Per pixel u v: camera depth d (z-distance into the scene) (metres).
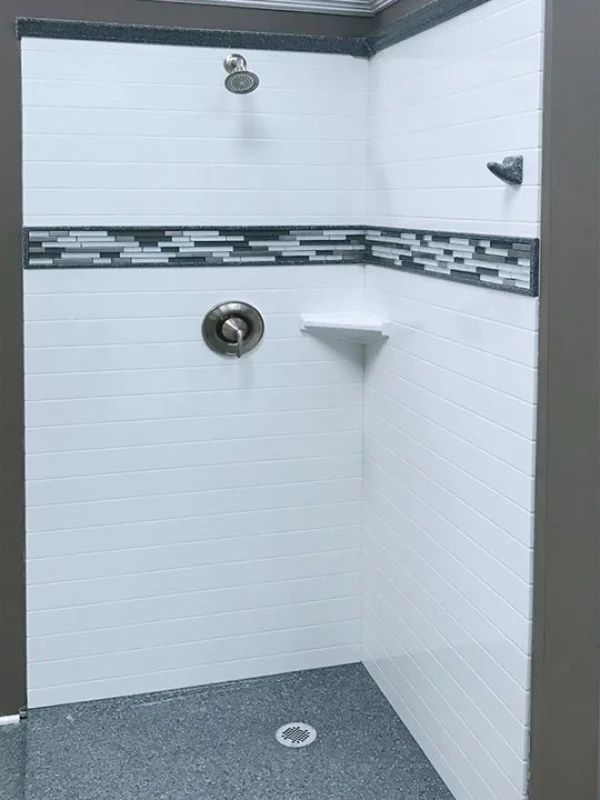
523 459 1.75
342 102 2.50
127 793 2.15
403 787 2.17
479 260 1.90
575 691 1.79
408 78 2.23
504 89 1.77
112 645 2.55
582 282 1.69
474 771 2.01
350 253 2.57
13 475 2.41
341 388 2.62
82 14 2.29
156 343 2.46
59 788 2.16
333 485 2.66
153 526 2.54
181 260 2.44
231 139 2.43
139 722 2.46
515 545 1.79
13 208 2.32
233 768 2.24
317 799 2.12
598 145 1.67
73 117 2.32
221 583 2.61
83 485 2.47
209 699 2.57
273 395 2.57
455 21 1.97
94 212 2.37
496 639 1.89
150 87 2.36
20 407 2.39
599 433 1.74
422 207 2.17
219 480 2.57
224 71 2.39
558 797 1.82
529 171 1.69
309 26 2.45
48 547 2.46
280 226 2.50
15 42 2.26
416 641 2.32
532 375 1.71
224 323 2.49
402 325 2.34
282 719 2.46
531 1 1.66
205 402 2.52
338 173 2.53
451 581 2.10
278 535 2.64
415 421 2.28
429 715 2.26
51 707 2.53
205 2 2.35
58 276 2.37
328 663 2.71
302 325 2.55
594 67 1.65
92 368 2.43
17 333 2.37
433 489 2.18
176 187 2.41
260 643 2.67
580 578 1.76
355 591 2.71
